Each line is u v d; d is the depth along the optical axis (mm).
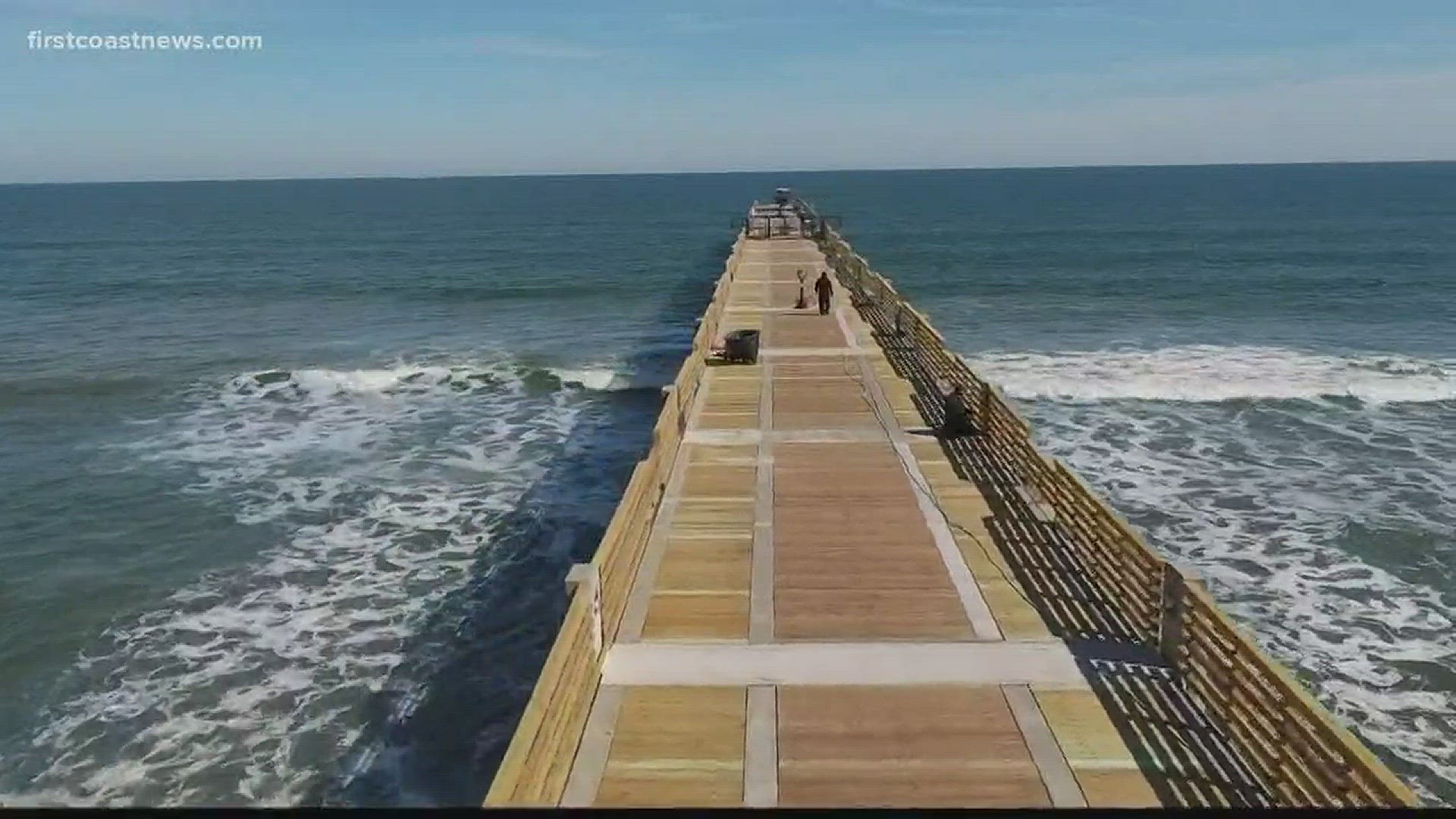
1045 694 7680
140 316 47656
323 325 44656
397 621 15055
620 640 8672
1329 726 5641
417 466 22406
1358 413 26047
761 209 68812
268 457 23359
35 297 55344
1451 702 12477
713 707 7586
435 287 57500
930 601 9352
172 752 11984
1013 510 11750
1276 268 62656
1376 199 139500
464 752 11945
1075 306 47406
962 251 77625
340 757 11836
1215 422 25422
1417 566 16328
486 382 30922
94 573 16875
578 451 23516
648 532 11039
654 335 40719
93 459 23391
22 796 11250
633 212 135250
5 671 13789
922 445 14492
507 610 15344
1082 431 24656
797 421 15945
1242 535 17703
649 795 6520
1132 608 8781
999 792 6480
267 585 16344
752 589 9688
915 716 7410
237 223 123250
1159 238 87375
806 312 26516
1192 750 6898
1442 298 48656
